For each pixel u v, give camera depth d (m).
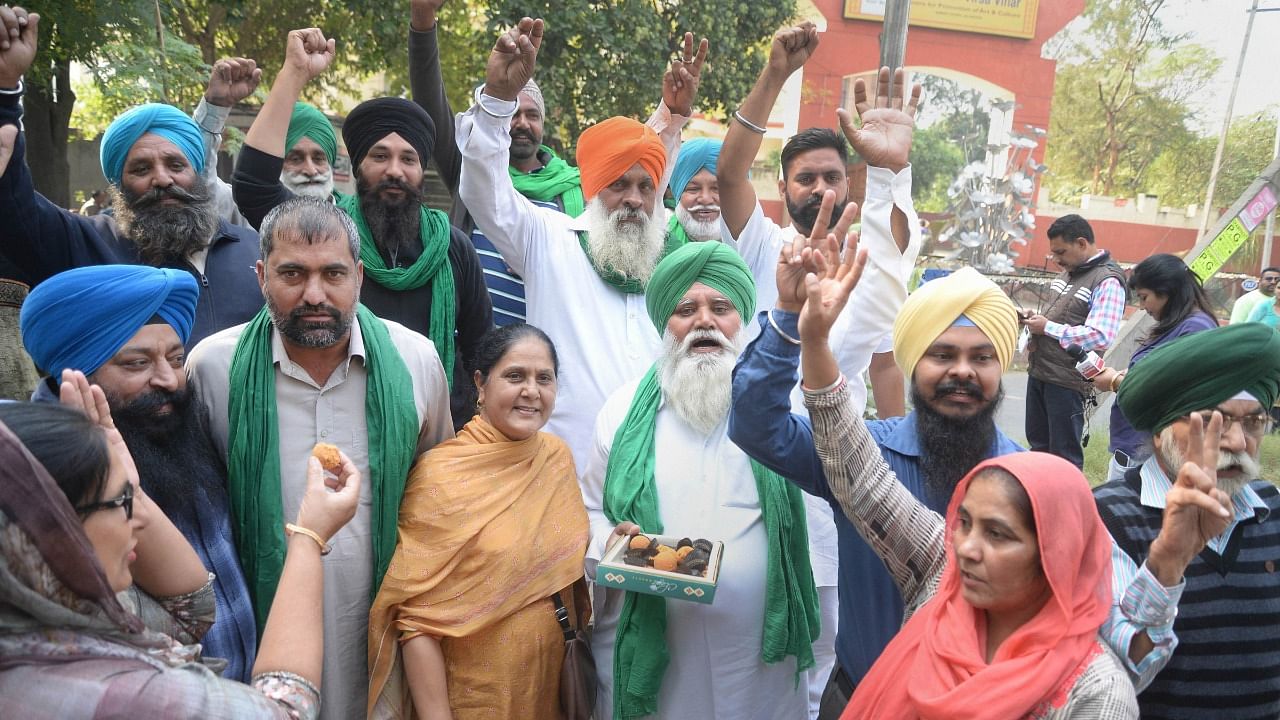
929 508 2.34
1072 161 22.58
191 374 2.54
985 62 20.91
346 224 2.43
